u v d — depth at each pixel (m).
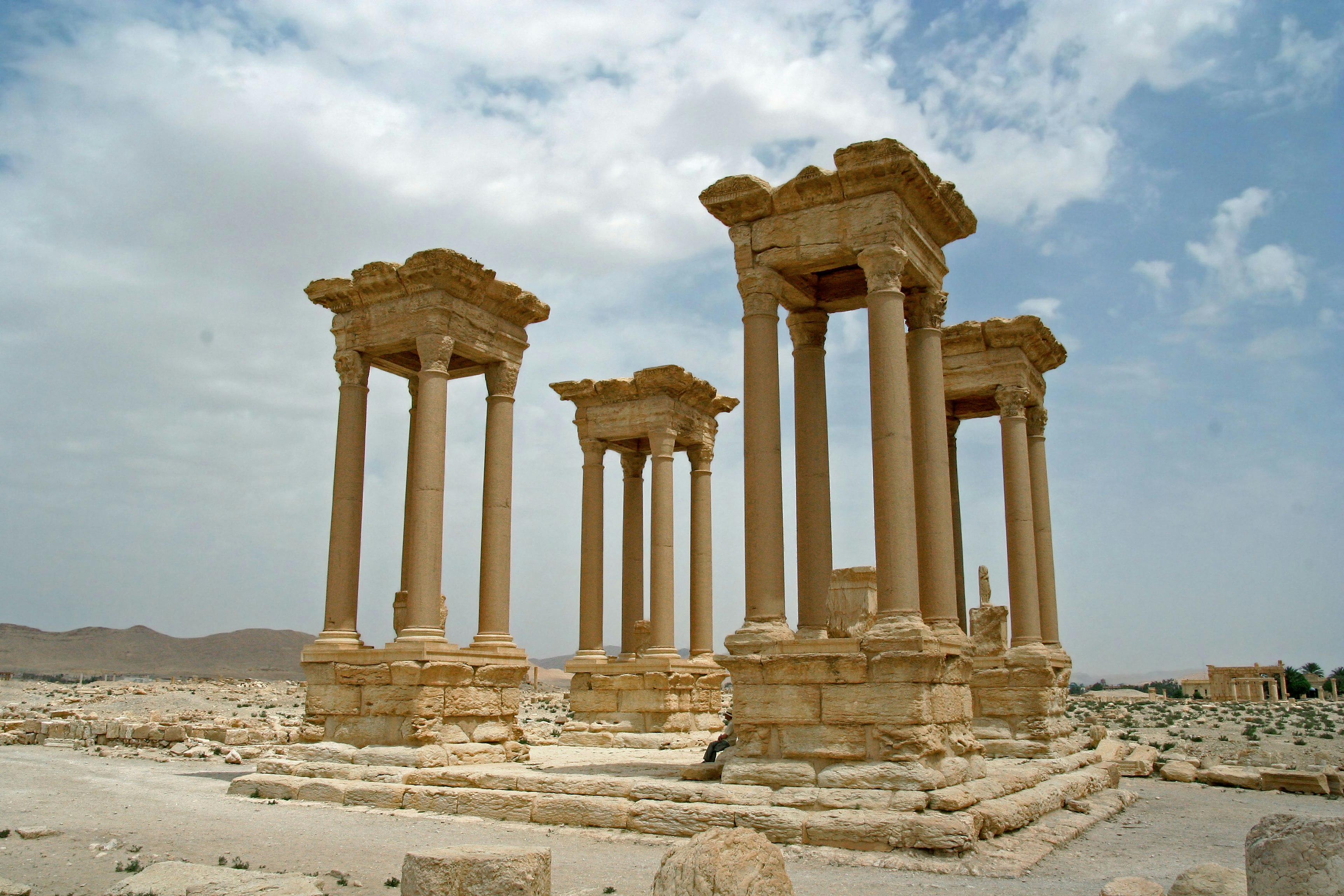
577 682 36.25
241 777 22.53
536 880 10.38
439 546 24.62
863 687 17.17
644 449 42.16
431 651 23.12
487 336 26.84
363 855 15.31
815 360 22.70
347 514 26.08
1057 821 18.16
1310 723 51.00
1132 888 11.23
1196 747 39.34
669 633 35.62
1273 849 9.66
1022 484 29.73
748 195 20.34
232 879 11.55
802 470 22.23
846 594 19.72
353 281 26.36
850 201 19.66
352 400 26.72
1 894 11.91
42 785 23.88
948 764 17.20
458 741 23.36
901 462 18.44
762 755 17.70
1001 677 27.66
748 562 19.39
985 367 30.70
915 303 21.20
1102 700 87.62
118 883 11.68
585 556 37.62
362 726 23.31
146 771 27.06
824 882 13.24
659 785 17.75
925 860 14.38
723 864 9.28
